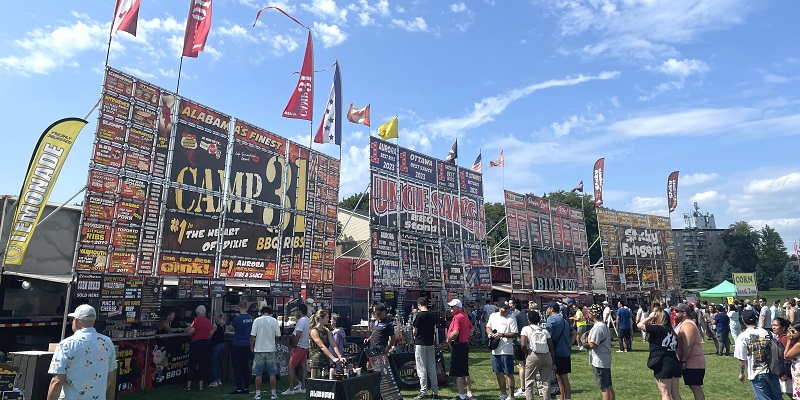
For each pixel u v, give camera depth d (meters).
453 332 10.68
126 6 12.66
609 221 40.47
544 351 9.55
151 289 12.62
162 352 12.59
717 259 131.88
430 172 27.31
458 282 27.38
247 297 17.45
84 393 5.02
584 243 38.88
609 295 38.47
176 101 13.98
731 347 22.73
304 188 18.78
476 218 29.92
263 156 17.03
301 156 18.75
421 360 11.13
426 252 25.81
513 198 33.22
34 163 10.61
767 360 8.18
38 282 13.12
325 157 20.05
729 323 20.97
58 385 4.91
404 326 14.81
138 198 12.73
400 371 11.88
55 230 13.70
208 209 14.77
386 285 23.11
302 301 17.08
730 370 15.49
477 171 31.05
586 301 37.19
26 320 12.39
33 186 10.61
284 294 17.23
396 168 25.17
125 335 11.73
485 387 12.39
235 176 15.83
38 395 8.10
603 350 8.98
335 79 21.69
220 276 15.03
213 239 14.86
